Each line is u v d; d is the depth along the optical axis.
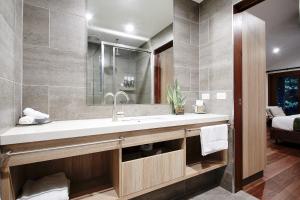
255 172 2.02
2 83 0.85
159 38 1.90
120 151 1.12
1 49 0.84
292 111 5.78
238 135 1.79
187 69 2.09
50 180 1.13
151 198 1.57
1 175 0.81
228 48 1.82
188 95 2.10
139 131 1.20
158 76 1.90
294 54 4.96
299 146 3.46
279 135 3.57
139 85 1.79
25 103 1.27
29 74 1.29
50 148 0.90
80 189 1.25
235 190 1.77
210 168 1.66
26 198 0.95
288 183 1.95
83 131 0.98
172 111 1.98
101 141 1.05
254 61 2.04
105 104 1.60
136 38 1.78
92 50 1.55
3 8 0.87
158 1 1.89
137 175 1.19
